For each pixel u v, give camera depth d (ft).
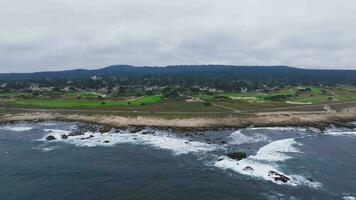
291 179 154.71
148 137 249.14
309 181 152.46
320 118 335.88
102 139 244.01
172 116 325.42
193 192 139.64
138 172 165.48
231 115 335.88
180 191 140.77
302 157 192.95
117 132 270.46
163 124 295.28
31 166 177.06
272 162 181.47
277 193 138.41
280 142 233.35
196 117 322.34
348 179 156.56
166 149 211.61
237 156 187.42
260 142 233.14
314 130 286.87
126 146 221.25
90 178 157.38
